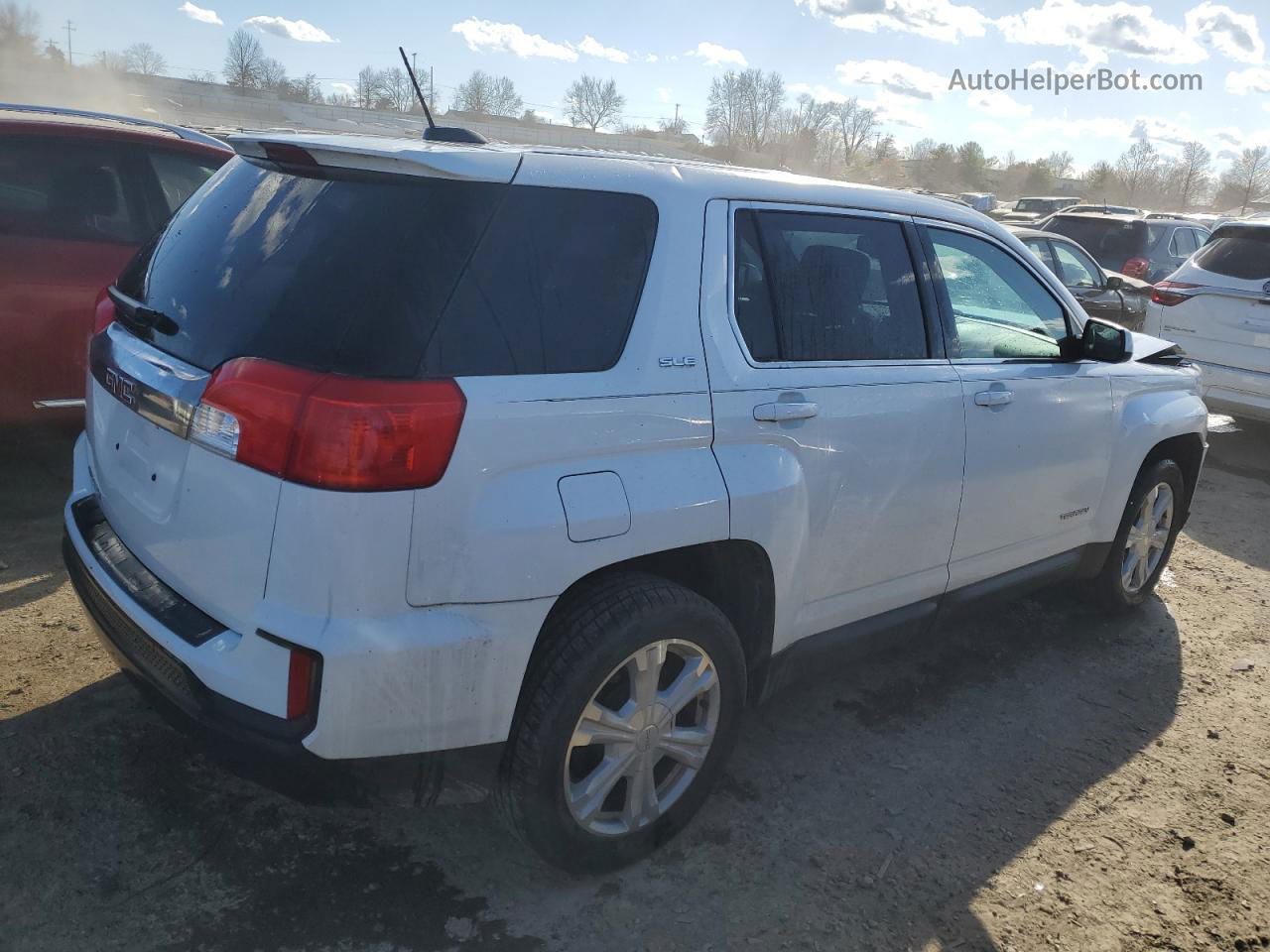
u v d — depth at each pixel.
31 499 5.04
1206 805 3.45
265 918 2.54
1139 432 4.45
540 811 2.53
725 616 2.93
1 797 2.86
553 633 2.52
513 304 2.40
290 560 2.18
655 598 2.61
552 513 2.39
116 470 2.76
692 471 2.68
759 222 3.01
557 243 2.51
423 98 3.06
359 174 2.48
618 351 2.58
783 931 2.68
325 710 2.20
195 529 2.37
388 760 2.32
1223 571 5.71
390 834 2.90
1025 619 4.85
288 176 2.64
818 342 3.12
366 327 2.22
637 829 2.78
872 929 2.72
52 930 2.44
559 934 2.59
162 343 2.59
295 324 2.29
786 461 2.93
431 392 2.22
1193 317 8.20
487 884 2.74
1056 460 4.04
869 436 3.19
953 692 4.08
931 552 3.59
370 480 2.15
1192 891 3.02
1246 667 4.53
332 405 2.14
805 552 3.06
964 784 3.43
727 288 2.86
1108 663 4.46
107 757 3.09
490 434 2.29
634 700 2.66
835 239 3.25
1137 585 4.93
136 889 2.60
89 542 2.86
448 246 2.34
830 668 3.42
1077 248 10.34
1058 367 4.07
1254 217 8.27
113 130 5.27
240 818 2.89
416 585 2.24
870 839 3.09
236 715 2.27
